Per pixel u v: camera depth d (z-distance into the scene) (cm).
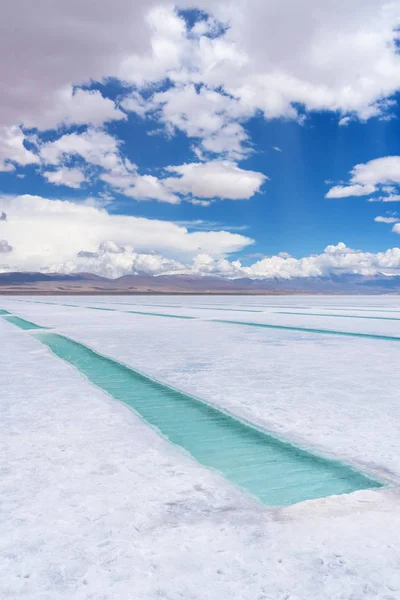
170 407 634
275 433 509
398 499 343
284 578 244
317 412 594
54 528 299
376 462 418
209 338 1589
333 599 227
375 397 680
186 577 246
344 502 339
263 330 1922
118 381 827
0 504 333
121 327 2078
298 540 284
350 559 262
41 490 357
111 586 239
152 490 359
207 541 283
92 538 286
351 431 510
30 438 488
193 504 335
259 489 368
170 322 2419
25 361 1065
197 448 468
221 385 778
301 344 1404
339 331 1858
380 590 234
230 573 249
